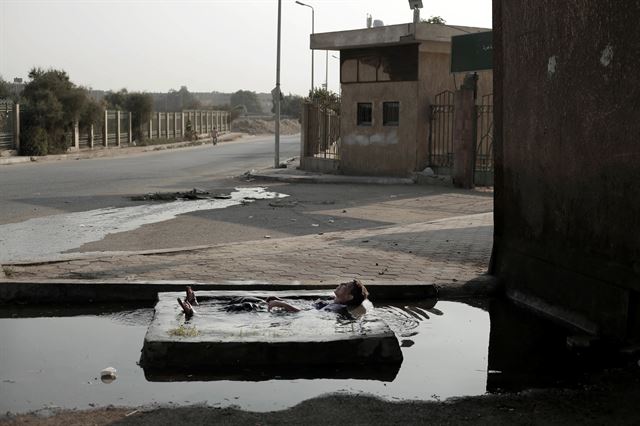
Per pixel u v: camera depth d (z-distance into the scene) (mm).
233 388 5215
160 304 6828
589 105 6461
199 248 10539
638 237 5855
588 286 6641
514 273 8164
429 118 24500
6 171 28859
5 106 39562
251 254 10070
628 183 5949
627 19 5867
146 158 41344
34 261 9266
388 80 25000
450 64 22609
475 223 13898
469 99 21672
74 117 45906
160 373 5508
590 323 6609
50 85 44781
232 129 108812
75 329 6816
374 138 25641
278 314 6547
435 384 5383
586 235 6621
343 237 11859
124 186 22656
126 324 7012
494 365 5844
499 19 8195
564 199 6980
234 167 32906
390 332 5965
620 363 5836
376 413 4633
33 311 7504
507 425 4465
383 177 25141
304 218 15234
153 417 4484
